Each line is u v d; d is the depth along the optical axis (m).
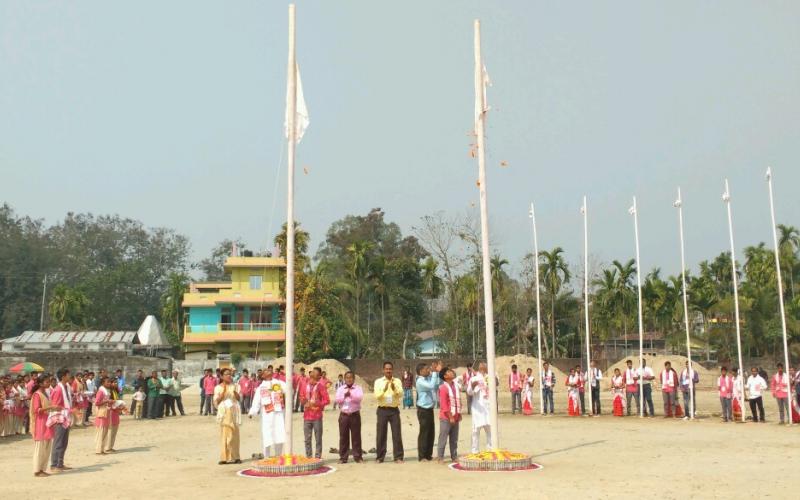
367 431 24.81
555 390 56.28
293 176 16.34
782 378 26.59
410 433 24.05
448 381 16.72
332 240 100.62
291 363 15.83
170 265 118.62
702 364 72.94
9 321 99.50
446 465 15.99
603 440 21.16
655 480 13.62
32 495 13.13
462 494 12.42
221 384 17.45
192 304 67.94
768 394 47.25
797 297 75.00
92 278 103.56
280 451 17.83
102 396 19.94
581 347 74.25
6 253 102.38
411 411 35.28
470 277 70.19
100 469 16.66
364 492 12.79
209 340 66.94
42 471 15.72
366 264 74.31
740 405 28.50
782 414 26.52
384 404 16.75
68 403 16.88
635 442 20.50
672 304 82.06
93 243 116.69
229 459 17.11
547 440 21.38
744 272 95.31
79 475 15.72
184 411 38.16
